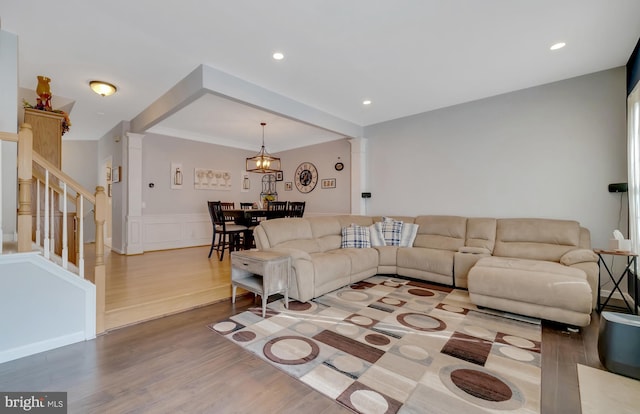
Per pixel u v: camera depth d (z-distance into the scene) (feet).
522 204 12.51
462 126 14.17
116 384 5.54
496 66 10.36
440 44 8.90
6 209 8.48
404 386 5.48
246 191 24.52
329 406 4.97
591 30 8.16
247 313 9.23
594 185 10.93
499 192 13.10
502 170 13.01
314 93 12.84
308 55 9.55
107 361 6.35
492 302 9.11
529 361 6.37
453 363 6.27
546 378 5.75
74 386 5.47
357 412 4.81
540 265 9.35
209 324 8.38
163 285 10.59
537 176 12.12
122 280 11.27
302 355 6.59
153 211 18.79
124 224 16.98
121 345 7.09
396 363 6.27
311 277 10.06
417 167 15.80
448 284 11.90
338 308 9.57
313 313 9.14
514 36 8.46
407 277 13.41
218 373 5.92
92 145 22.68
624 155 10.38
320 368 6.09
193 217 20.89
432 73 10.89
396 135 16.65
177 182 19.98
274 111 12.68
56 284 6.91
